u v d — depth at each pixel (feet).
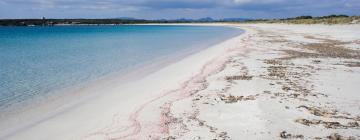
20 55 83.20
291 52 73.97
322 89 37.40
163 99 35.47
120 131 26.43
